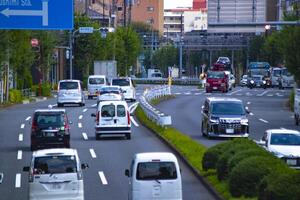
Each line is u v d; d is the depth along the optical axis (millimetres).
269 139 67688
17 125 108625
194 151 74062
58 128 78062
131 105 146750
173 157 46875
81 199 47969
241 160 50031
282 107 152375
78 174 47938
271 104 161000
